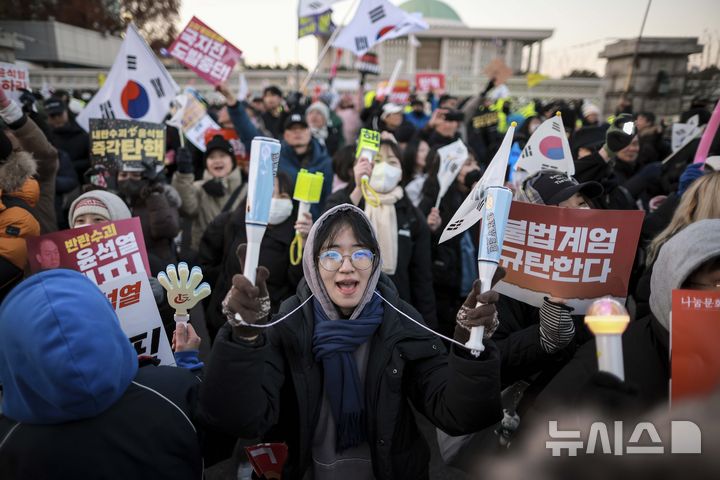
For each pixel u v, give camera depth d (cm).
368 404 153
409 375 159
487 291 121
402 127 584
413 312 163
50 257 170
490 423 130
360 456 159
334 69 1451
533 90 1847
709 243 113
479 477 172
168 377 133
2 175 220
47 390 106
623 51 1117
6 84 439
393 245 284
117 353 115
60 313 108
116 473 115
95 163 317
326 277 153
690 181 275
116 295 176
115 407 119
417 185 393
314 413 154
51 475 111
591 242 162
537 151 230
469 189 349
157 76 417
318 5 628
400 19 600
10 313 111
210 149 409
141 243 183
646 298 214
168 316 206
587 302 165
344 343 150
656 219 282
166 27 2356
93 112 417
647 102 688
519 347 173
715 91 545
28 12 2089
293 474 156
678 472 108
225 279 296
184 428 126
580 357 129
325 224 155
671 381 112
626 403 108
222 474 268
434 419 145
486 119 730
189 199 388
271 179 114
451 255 335
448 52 2908
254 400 121
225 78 440
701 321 112
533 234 169
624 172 430
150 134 322
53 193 299
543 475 119
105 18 2420
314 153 429
